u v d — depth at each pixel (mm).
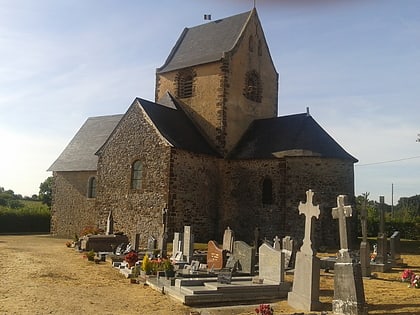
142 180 26484
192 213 26422
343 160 25844
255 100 31938
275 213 26016
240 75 30672
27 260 18062
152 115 27234
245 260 15383
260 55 32688
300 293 11109
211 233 27688
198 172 27078
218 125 29156
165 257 19375
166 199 25078
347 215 10461
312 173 25234
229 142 29281
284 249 18625
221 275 13148
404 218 45312
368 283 14906
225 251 16312
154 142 26219
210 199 27828
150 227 25641
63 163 36000
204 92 30312
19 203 68500
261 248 13727
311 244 11125
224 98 29234
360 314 9797
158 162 25812
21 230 42781
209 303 11469
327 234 24750
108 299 11438
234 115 29906
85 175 34188
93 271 16062
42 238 32031
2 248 22906
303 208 11742
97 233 25891
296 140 26641
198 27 35719
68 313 9648
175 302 11414
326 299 11938
